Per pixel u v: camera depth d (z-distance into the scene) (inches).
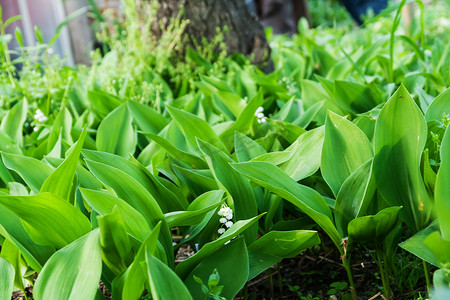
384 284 35.8
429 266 37.1
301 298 38.8
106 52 75.2
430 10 141.3
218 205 33.6
